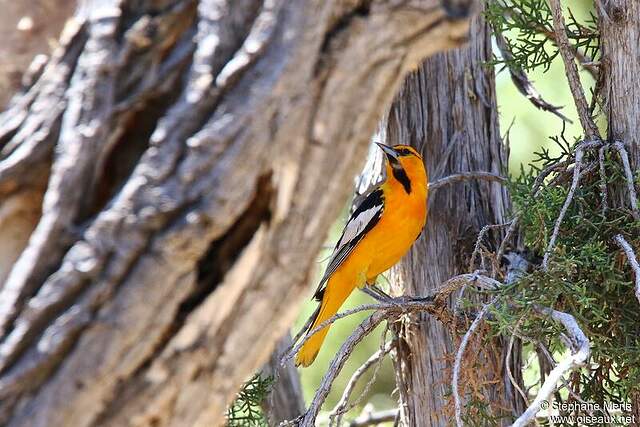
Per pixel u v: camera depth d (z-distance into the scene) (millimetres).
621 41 9062
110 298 4027
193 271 4133
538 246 9453
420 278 11375
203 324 4262
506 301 7902
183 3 4301
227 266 4254
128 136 4273
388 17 4312
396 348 11258
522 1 10250
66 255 4102
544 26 10211
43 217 4188
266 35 4164
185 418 4398
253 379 10562
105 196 4230
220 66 4199
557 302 8875
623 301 8836
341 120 4371
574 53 10359
